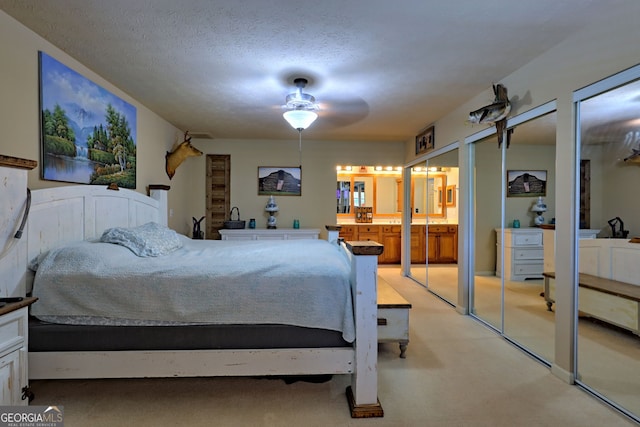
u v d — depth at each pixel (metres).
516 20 1.95
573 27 2.03
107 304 1.84
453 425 1.73
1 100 1.89
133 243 2.27
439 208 5.50
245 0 1.77
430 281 4.80
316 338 1.90
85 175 2.59
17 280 1.81
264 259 2.14
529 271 2.81
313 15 1.90
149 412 1.84
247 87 3.05
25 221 1.80
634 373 1.96
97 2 1.78
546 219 2.59
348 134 5.06
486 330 3.09
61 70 2.33
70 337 1.85
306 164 5.52
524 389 2.07
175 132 4.56
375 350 1.82
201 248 2.76
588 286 2.09
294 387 2.12
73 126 2.45
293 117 3.04
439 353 2.60
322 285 1.89
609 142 1.96
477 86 3.03
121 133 3.12
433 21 1.96
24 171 1.81
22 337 1.61
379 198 6.96
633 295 1.96
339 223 6.92
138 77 2.80
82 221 2.44
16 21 1.96
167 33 2.11
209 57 2.44
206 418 1.79
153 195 3.67
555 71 2.27
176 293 1.86
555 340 2.27
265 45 2.26
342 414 1.83
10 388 1.54
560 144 2.23
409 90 3.12
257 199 5.44
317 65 2.58
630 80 1.79
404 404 1.91
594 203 2.05
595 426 1.72
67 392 2.04
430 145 4.45
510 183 2.97
